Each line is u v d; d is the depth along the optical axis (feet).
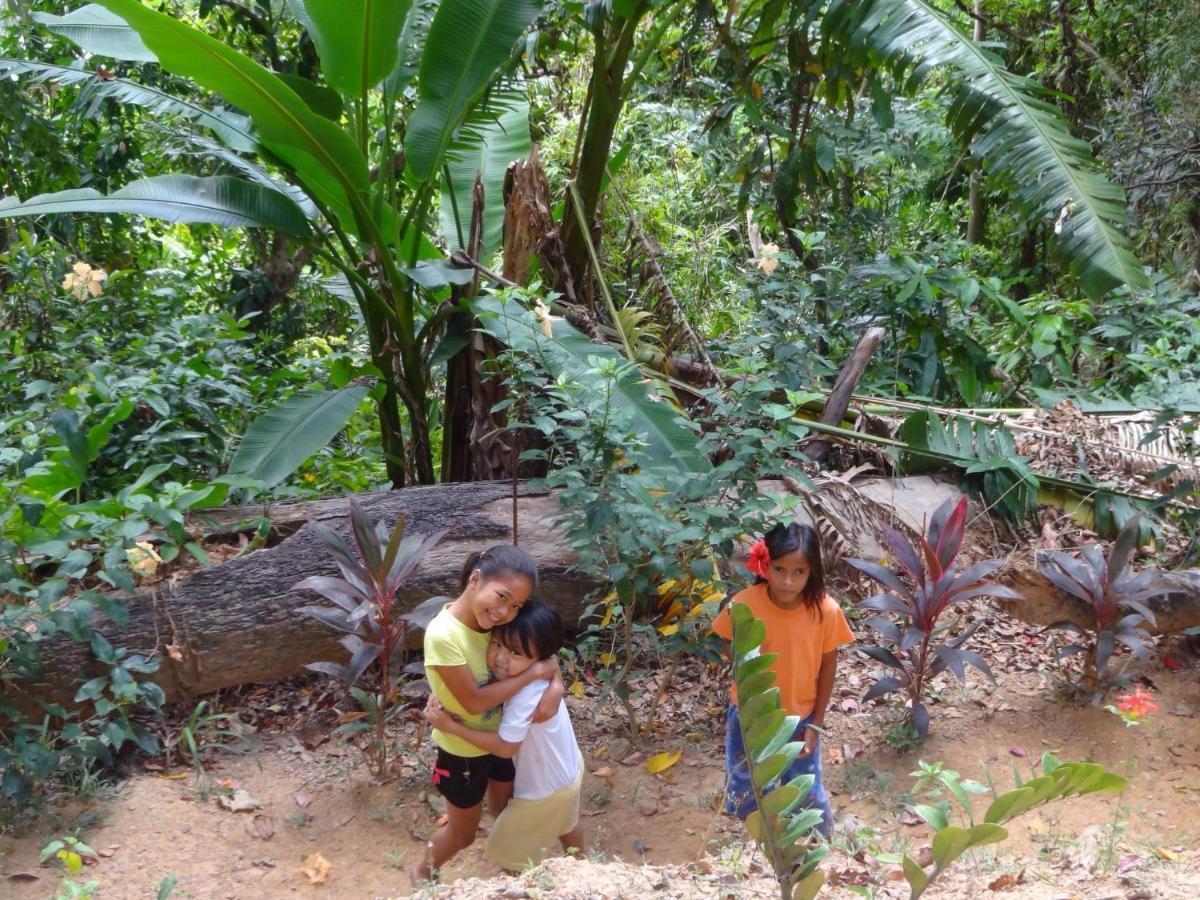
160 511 13.87
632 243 22.88
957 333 23.81
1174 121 28.68
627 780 13.66
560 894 8.95
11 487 13.69
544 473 18.53
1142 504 18.22
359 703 14.96
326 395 18.33
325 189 20.06
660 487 13.73
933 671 13.83
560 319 17.52
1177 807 12.58
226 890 11.54
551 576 15.93
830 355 23.88
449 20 17.85
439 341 20.47
